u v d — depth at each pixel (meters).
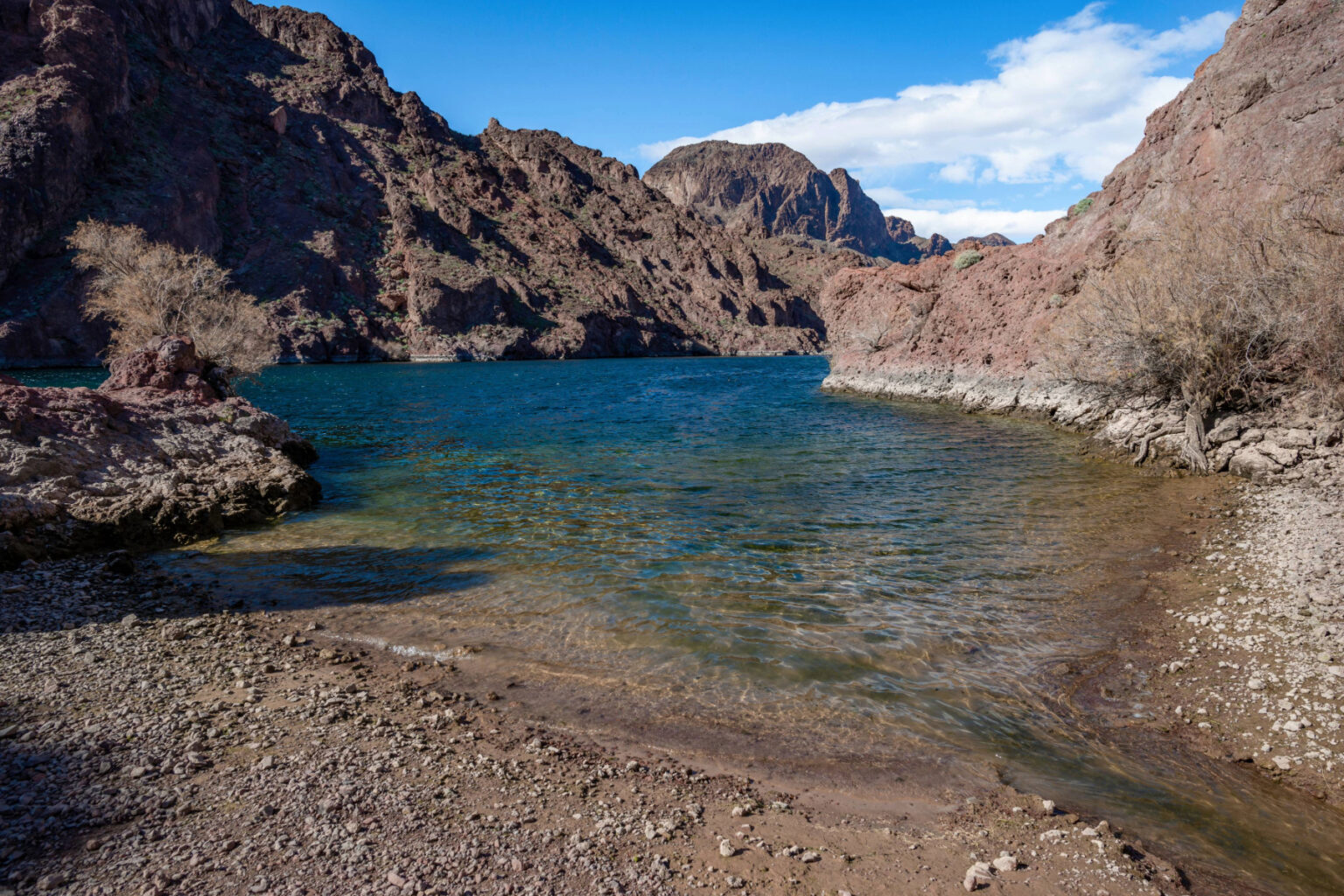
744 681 7.68
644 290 177.88
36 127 87.75
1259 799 5.50
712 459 22.27
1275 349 17.94
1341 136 19.97
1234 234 18.38
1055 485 17.72
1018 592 10.27
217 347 27.67
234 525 14.30
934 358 41.16
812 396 46.91
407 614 9.65
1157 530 13.28
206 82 137.62
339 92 170.88
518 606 9.95
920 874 4.55
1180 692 7.18
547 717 6.88
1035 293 35.66
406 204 139.12
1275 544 11.46
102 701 6.75
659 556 12.20
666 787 5.66
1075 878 4.52
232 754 5.81
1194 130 28.00
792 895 4.27
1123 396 22.81
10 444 13.29
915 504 15.89
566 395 51.50
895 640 8.67
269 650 8.32
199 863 4.34
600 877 4.39
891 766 6.06
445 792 5.35
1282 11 24.64
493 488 18.08
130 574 11.27
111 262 29.11
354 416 36.50
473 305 126.50
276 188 127.12
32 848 4.44
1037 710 7.00
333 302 115.81
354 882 4.21
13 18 97.38
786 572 11.29
